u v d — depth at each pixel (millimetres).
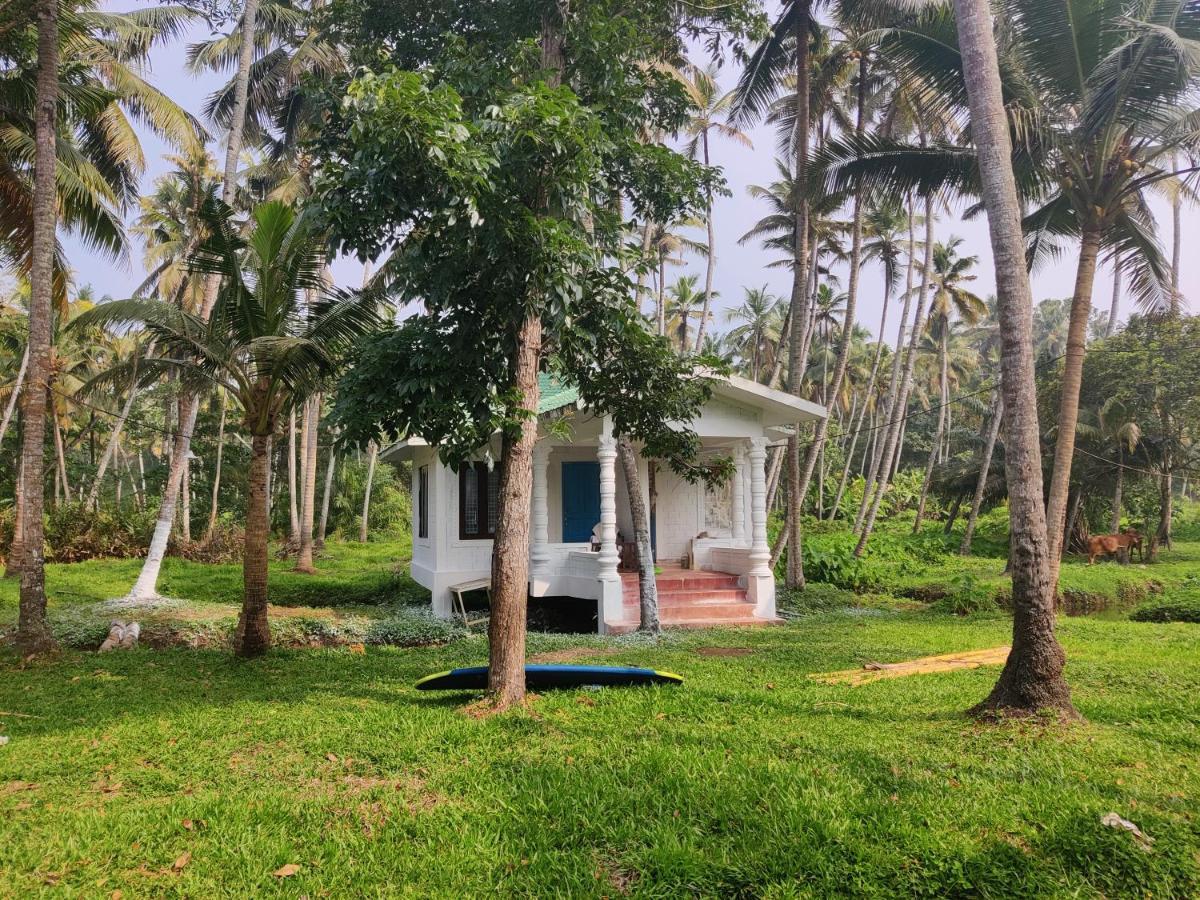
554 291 5930
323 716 6684
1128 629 12391
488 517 15281
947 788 4559
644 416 8289
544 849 3955
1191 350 22312
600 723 6184
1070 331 11758
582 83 7914
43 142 10148
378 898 3514
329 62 19422
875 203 19344
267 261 9656
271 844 4039
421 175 5594
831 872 3586
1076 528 28891
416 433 6621
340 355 9914
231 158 15695
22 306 30469
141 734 6195
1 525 21531
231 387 10023
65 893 3553
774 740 5609
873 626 13039
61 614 13250
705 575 14641
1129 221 12734
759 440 14148
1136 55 9797
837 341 45250
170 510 15398
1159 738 5590
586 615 14578
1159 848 3730
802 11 15812
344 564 26812
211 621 12445
